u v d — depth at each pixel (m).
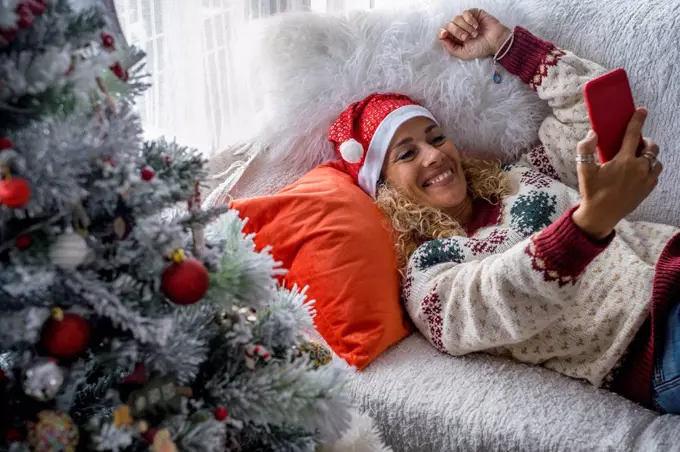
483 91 1.51
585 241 1.03
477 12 1.53
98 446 0.67
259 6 1.58
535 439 1.07
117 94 0.74
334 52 1.49
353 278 1.29
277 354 0.86
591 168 0.97
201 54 1.43
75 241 0.63
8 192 0.57
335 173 1.49
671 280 1.13
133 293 0.70
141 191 0.68
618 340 1.17
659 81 1.44
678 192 1.43
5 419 0.68
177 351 0.72
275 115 1.51
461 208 1.52
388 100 1.49
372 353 1.25
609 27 1.50
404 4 1.62
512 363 1.26
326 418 0.80
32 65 0.60
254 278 0.79
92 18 0.67
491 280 1.14
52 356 0.66
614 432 1.06
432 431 1.14
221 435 0.75
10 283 0.62
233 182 1.48
